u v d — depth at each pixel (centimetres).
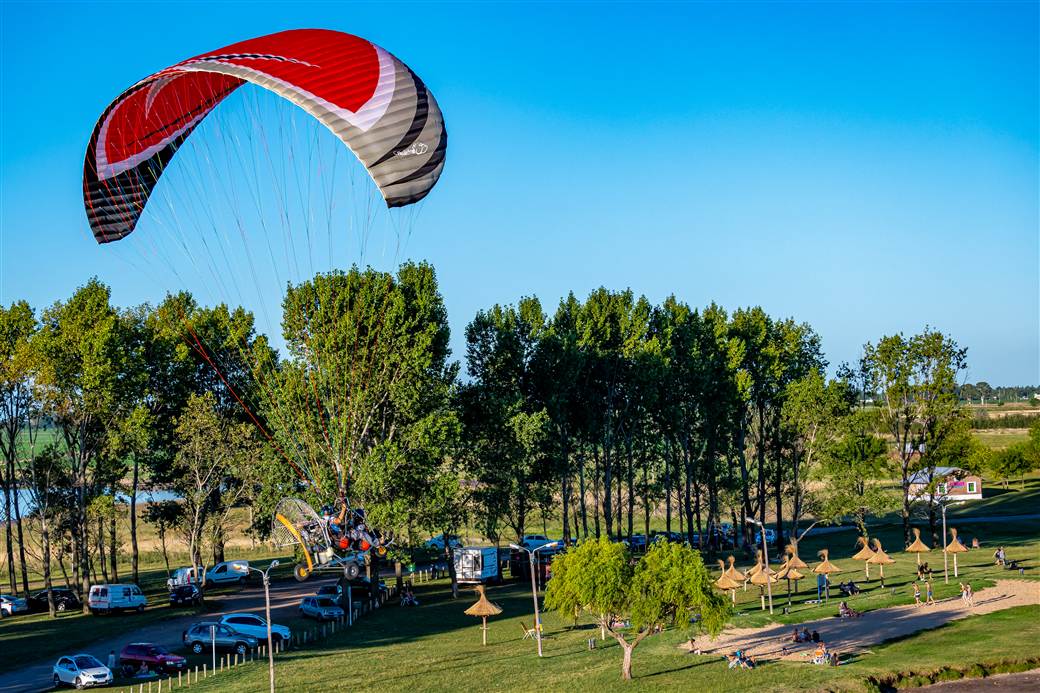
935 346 9644
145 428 7931
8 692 4897
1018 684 4597
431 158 3506
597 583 4672
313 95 3403
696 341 9788
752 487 10419
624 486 11156
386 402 7488
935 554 9100
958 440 9894
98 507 7706
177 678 5081
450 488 7412
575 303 9662
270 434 8269
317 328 7194
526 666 5031
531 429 8088
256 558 11675
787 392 9538
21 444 8362
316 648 5756
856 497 9088
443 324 8000
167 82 3709
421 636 6128
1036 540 9800
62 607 7794
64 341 7894
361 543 3638
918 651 5088
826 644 5331
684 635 5678
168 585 8556
